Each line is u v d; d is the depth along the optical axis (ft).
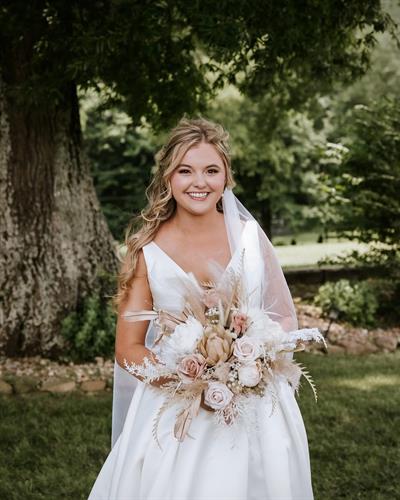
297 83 39.04
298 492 8.32
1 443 15.97
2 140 24.47
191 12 20.24
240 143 65.72
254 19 21.85
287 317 9.07
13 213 24.57
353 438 16.16
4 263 24.41
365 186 31.30
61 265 24.77
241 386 7.58
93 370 22.85
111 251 26.27
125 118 84.02
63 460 14.83
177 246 8.58
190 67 28.22
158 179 8.71
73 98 25.62
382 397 19.83
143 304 8.52
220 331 7.69
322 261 32.78
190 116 28.55
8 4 22.47
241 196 88.63
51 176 24.91
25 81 22.22
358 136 32.22
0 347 24.20
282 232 116.88
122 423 9.39
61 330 24.35
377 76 79.05
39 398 19.70
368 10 26.27
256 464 8.09
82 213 25.57
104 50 21.26
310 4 23.52
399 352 26.96
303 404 18.93
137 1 20.97
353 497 13.03
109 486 8.79
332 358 25.32
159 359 7.86
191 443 7.96
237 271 8.33
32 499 13.01
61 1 22.39
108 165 93.30
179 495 7.78
